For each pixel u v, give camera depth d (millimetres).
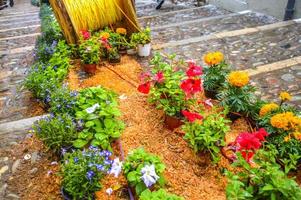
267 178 2385
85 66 5078
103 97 3705
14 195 3027
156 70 3949
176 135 3473
